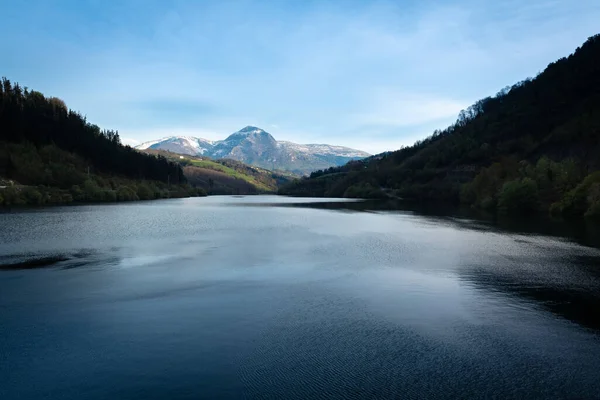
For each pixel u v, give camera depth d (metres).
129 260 37.56
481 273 32.94
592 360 17.53
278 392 14.68
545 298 26.23
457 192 157.50
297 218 85.12
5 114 164.25
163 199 186.25
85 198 139.38
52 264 35.41
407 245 47.34
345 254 41.31
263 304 24.59
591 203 78.81
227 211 106.62
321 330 20.55
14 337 19.23
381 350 18.28
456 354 17.98
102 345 18.42
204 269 34.03
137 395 14.36
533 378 15.92
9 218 74.00
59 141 178.12
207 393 14.55
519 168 116.00
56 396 14.27
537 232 59.19
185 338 19.31
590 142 135.00
